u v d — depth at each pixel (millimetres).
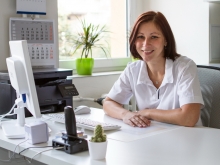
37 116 1562
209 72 2033
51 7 2477
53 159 1267
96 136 1241
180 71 1861
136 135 1557
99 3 3105
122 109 1937
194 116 1721
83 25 2895
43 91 2016
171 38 1898
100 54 3148
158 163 1175
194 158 1224
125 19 3334
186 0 3008
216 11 2959
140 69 2006
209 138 1490
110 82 2973
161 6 3199
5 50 2287
